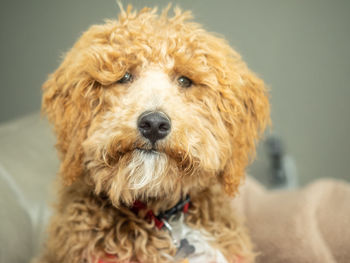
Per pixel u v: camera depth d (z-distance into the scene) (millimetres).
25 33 3254
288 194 1701
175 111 1062
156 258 1144
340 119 3270
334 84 3244
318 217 1522
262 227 1542
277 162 2441
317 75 3246
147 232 1185
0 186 1470
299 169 3287
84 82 1153
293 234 1446
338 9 3176
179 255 1167
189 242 1188
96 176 1117
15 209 1467
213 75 1182
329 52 3219
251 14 3217
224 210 1340
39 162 1693
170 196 1188
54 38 3254
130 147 1036
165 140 1029
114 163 1074
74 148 1157
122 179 1062
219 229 1269
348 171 3303
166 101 1073
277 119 3299
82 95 1155
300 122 3299
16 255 1379
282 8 3209
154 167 1041
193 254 1172
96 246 1155
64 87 1201
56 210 1315
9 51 3266
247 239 1362
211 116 1189
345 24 3184
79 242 1153
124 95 1142
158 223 1202
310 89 3264
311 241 1413
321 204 1571
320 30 3209
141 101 1074
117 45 1148
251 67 3264
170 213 1228
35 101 3311
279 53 3246
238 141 1256
